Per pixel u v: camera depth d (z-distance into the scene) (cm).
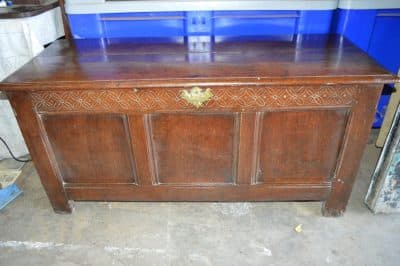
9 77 113
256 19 153
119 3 148
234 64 119
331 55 126
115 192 140
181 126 121
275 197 140
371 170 171
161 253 130
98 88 108
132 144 125
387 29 158
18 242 136
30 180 172
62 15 156
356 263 123
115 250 132
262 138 124
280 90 110
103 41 154
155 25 156
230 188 137
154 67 119
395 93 168
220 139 124
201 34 158
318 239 134
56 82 108
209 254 129
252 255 128
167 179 136
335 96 112
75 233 140
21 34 148
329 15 152
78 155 130
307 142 124
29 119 119
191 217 147
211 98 112
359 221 142
